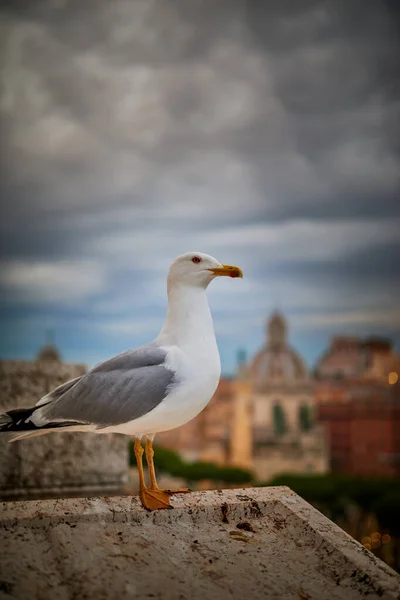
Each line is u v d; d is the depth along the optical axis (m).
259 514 3.42
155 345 3.87
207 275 3.87
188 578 2.85
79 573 2.79
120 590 2.72
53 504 3.29
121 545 3.03
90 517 3.18
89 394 3.65
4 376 5.64
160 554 3.01
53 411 3.69
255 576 2.92
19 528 3.07
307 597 2.79
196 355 3.76
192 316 3.86
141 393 3.60
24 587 2.67
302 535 3.24
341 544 3.12
